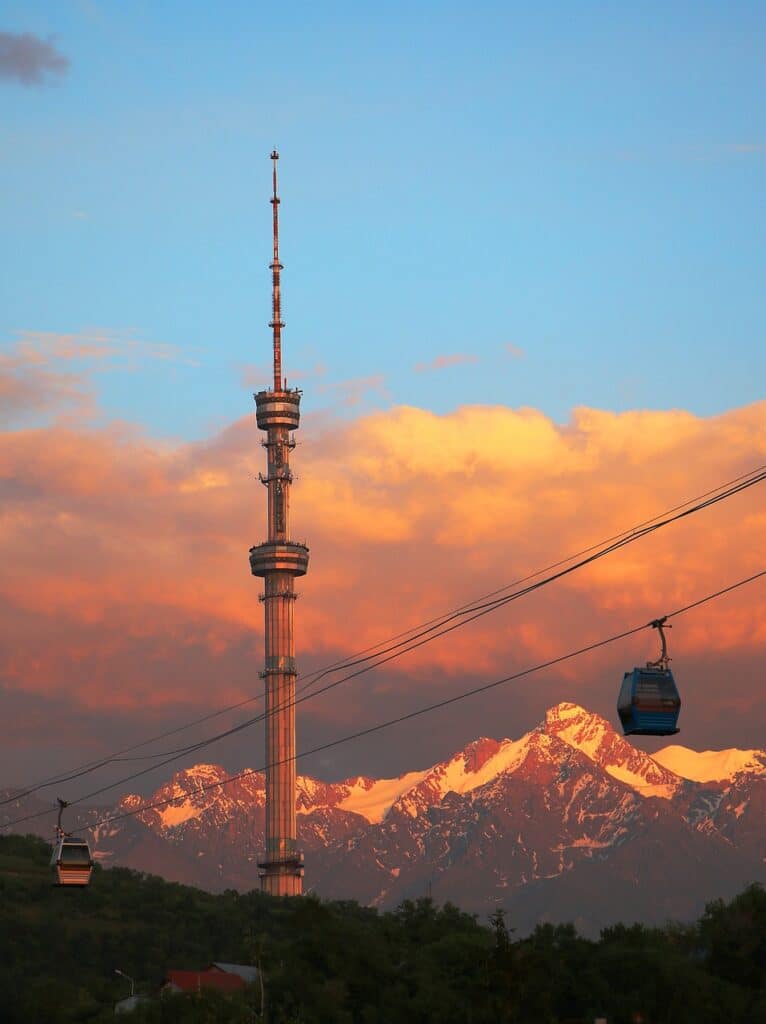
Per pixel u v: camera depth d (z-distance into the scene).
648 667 195.00
